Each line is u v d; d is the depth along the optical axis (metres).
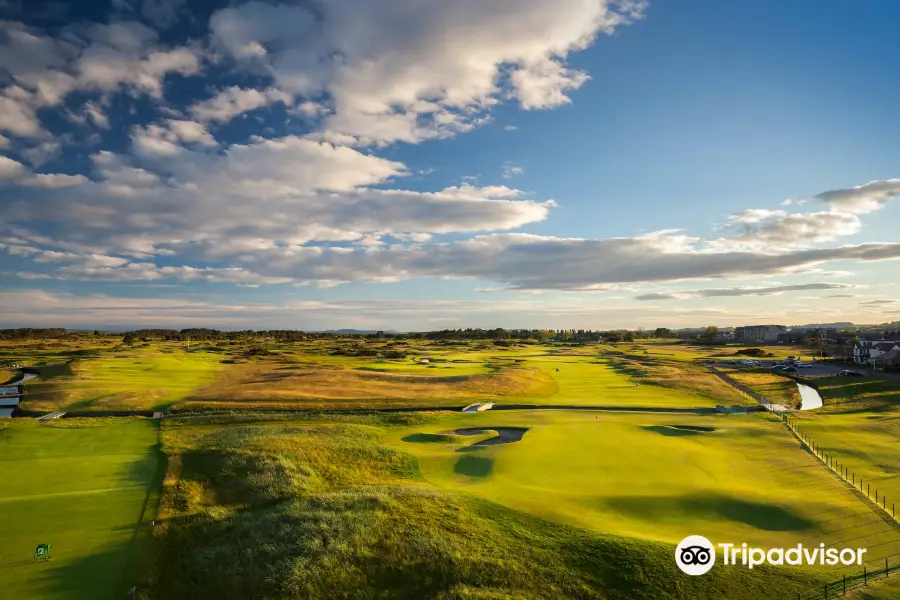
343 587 21.59
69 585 22.11
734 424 52.16
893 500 29.62
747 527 25.83
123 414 60.22
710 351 170.25
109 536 26.58
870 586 20.16
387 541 24.02
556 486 32.19
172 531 27.11
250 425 54.62
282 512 27.86
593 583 21.19
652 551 22.69
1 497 31.91
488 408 66.31
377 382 83.06
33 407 64.00
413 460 39.81
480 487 32.16
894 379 79.12
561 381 93.00
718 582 20.78
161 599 21.67
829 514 26.86
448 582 21.52
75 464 39.06
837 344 163.25
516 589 20.88
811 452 40.41
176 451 42.06
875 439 44.91
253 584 22.14
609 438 44.97
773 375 96.25
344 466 37.50
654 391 79.88
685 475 34.31
